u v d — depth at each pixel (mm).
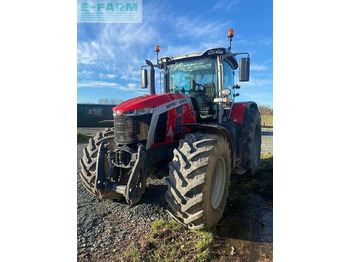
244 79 3141
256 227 2717
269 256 2172
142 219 2758
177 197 2268
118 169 2803
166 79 4203
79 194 3443
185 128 3199
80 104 15438
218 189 2848
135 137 2723
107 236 2436
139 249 2203
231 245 2348
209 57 3766
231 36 3736
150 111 2795
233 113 4250
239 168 4090
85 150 3109
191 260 2072
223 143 2748
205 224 2357
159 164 3119
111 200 3240
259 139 5016
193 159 2361
